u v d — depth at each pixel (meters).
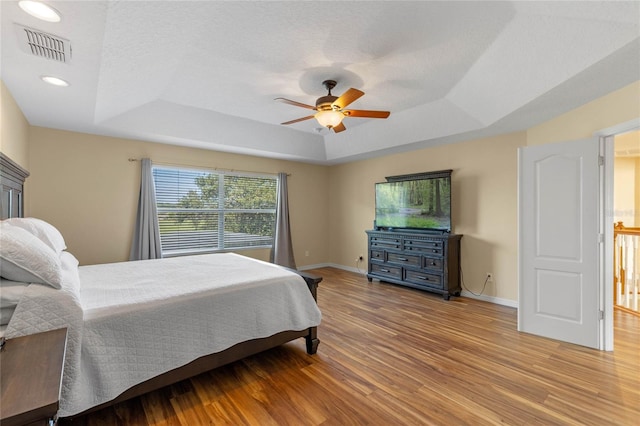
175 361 1.92
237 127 4.39
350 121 4.43
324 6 1.86
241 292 2.29
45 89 2.45
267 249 5.87
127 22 1.60
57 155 3.77
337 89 3.19
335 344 2.85
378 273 5.14
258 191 5.77
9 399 0.81
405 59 2.57
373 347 2.78
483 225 4.22
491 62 2.59
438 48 2.40
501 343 2.85
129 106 3.23
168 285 2.30
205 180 5.09
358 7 1.88
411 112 3.94
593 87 2.51
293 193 6.20
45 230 2.12
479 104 3.28
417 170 5.05
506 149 3.99
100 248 4.07
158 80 2.73
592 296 2.75
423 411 1.88
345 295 4.47
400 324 3.34
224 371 2.37
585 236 2.78
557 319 2.92
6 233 1.54
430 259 4.40
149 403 1.96
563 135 3.17
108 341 1.68
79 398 1.52
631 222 5.80
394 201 5.12
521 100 2.86
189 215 4.93
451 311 3.76
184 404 1.95
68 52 1.82
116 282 2.38
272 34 2.17
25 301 1.41
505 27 2.15
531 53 2.33
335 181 6.63
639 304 3.97
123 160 4.25
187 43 2.16
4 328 1.38
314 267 6.54
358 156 5.64
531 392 2.07
